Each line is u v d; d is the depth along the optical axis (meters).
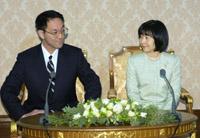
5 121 5.39
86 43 5.38
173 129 3.03
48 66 4.16
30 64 4.15
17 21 5.30
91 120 2.99
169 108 4.16
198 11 5.52
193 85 5.58
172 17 5.48
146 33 4.14
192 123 3.30
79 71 4.29
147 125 2.95
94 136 2.88
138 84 4.30
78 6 5.35
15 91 4.14
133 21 5.43
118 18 5.41
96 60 5.41
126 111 3.04
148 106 3.21
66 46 4.33
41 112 3.90
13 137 3.93
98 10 5.38
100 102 3.13
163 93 4.20
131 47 4.97
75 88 4.38
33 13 5.30
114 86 4.89
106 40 5.41
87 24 5.38
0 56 5.30
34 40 5.32
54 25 4.02
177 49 5.52
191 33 5.53
